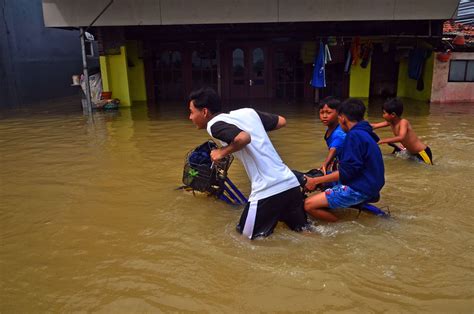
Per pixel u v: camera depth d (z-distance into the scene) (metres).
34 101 16.38
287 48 16.48
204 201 4.95
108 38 13.75
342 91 16.45
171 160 6.85
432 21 13.52
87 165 6.65
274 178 3.73
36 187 5.62
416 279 3.22
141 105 14.84
